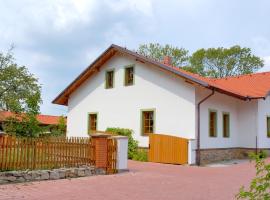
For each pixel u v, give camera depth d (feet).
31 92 84.07
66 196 31.01
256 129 74.84
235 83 84.74
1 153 37.35
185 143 61.57
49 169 41.04
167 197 31.76
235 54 162.30
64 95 87.81
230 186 38.50
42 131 68.54
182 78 63.87
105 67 81.05
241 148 76.84
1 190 32.94
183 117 64.85
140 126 71.61
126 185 37.78
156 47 165.99
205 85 60.08
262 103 77.46
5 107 83.56
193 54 171.42
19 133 65.67
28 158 39.50
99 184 38.01
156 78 70.03
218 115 70.28
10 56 90.17
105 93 80.18
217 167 58.80
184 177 45.21
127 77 76.54
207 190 35.81
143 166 57.21
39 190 33.55
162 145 64.69
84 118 84.53
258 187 15.67
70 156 43.50
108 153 46.85
